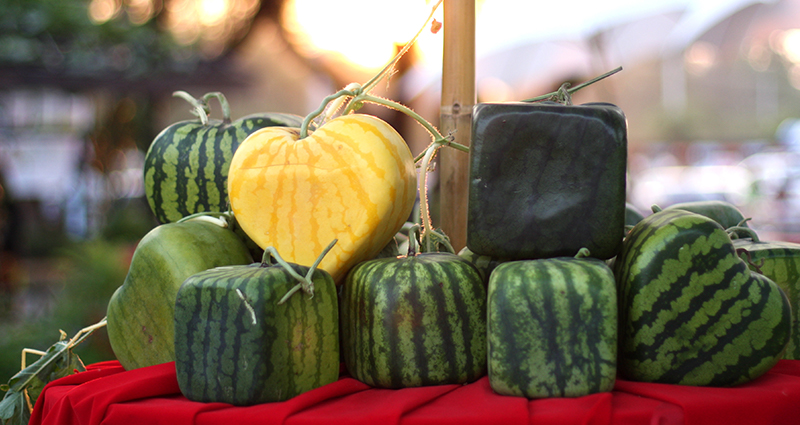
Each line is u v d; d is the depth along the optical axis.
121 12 6.83
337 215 1.61
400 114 3.48
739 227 1.78
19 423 1.75
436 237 1.74
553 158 1.55
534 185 1.56
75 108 8.40
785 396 1.50
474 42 1.84
